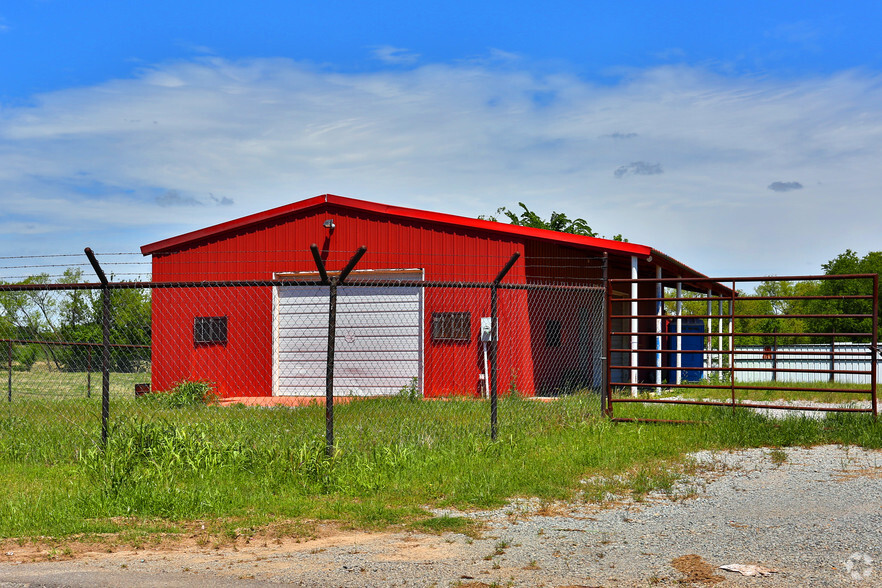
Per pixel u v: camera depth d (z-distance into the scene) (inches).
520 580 197.8
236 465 333.1
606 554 218.2
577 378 711.1
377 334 663.1
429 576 202.7
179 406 574.2
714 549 220.4
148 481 302.5
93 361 835.4
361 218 668.1
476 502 283.4
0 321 796.6
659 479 313.1
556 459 349.4
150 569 213.2
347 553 225.1
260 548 232.8
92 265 354.0
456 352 641.0
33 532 251.6
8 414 501.4
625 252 613.6
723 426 422.9
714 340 1134.4
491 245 637.3
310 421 459.5
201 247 703.1
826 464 346.3
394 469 329.1
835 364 916.6
